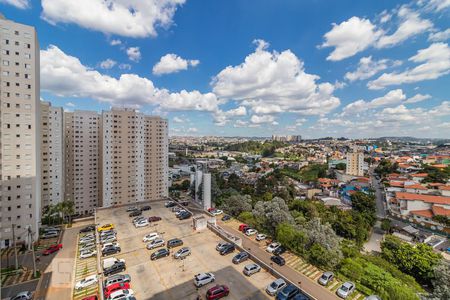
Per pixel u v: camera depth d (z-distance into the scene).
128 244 45.16
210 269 35.31
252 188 124.62
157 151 101.69
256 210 77.12
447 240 69.19
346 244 66.00
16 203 56.56
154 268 35.81
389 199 101.88
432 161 174.25
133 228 53.78
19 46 56.50
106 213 66.00
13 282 42.47
